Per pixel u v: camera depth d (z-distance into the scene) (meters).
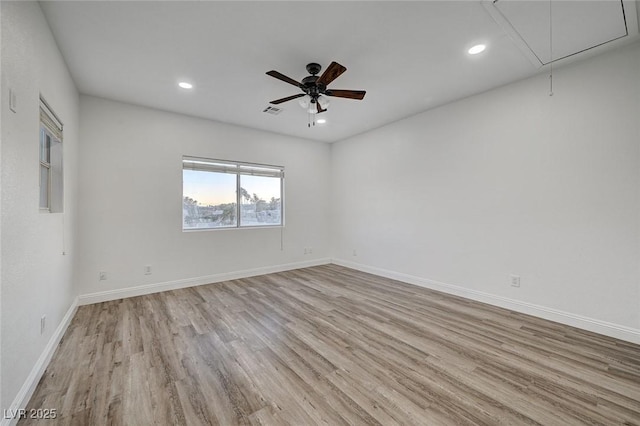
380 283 4.39
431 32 2.27
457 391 1.79
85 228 3.40
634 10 2.00
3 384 1.39
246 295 3.78
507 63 2.75
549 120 2.89
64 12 2.00
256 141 4.91
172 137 4.05
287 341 2.47
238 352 2.28
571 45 2.44
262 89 3.29
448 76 3.02
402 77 3.03
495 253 3.34
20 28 1.63
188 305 3.38
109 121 3.57
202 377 1.94
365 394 1.76
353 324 2.84
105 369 2.03
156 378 1.93
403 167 4.45
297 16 2.08
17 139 1.58
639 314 2.40
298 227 5.50
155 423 1.52
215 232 4.46
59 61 2.46
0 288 1.37
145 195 3.83
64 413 1.59
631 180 2.43
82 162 3.38
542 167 2.94
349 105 3.83
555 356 2.20
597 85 2.60
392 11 2.02
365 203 5.18
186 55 2.58
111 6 1.95
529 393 1.77
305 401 1.70
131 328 2.73
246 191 4.93
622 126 2.47
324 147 5.89
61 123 2.54
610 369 2.02
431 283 4.06
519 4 1.95
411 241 4.36
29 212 1.74
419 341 2.46
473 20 2.12
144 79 3.04
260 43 2.41
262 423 1.52
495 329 2.70
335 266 5.67
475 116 3.50
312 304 3.43
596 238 2.61
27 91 1.72
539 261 2.98
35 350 1.83
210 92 3.37
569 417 1.56
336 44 2.43
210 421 1.54
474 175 3.53
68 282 2.81
